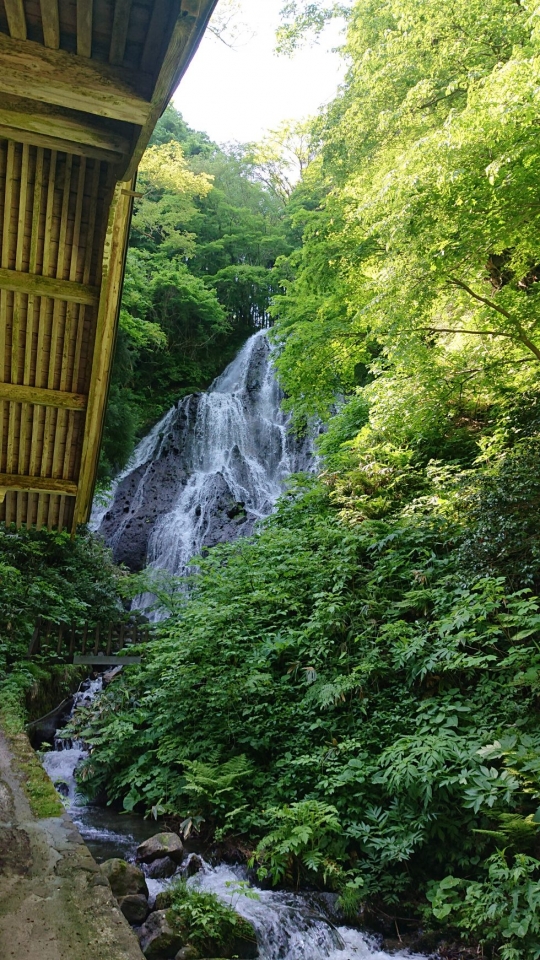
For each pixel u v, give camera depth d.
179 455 19.56
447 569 6.55
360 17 11.88
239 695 6.32
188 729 6.54
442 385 8.66
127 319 14.36
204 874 4.69
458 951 3.82
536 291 7.57
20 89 3.30
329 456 10.92
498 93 5.92
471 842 4.27
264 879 4.58
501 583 5.76
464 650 5.65
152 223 25.12
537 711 4.75
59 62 3.28
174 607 9.51
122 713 7.17
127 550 16.20
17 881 3.13
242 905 4.14
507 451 7.51
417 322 8.00
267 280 27.27
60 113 3.85
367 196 8.97
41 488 6.15
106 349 5.54
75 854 3.43
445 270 7.19
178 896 3.89
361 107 11.04
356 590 7.01
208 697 6.59
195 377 24.53
